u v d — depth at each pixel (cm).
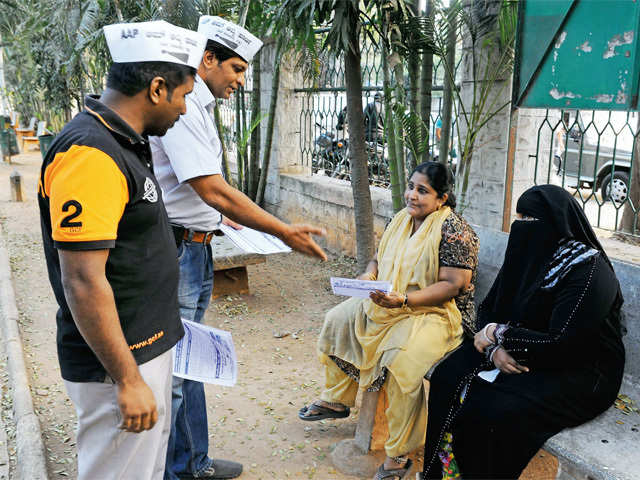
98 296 167
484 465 249
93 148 167
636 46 307
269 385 398
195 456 292
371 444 312
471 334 305
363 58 649
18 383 389
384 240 321
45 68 1220
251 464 310
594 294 242
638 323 287
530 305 261
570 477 230
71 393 192
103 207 167
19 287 605
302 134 811
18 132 1833
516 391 248
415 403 279
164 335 197
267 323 511
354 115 498
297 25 446
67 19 737
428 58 473
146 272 188
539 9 361
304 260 702
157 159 254
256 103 804
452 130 508
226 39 251
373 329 299
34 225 869
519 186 448
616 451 232
